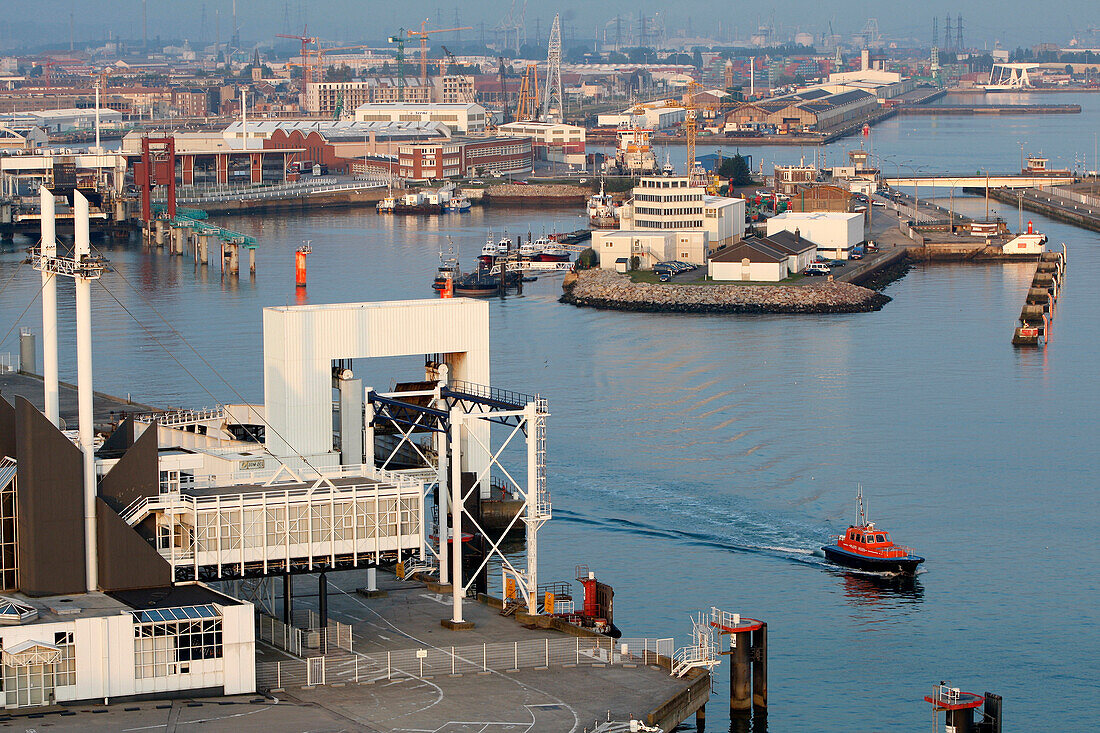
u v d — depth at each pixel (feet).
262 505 563.07
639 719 500.33
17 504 528.63
